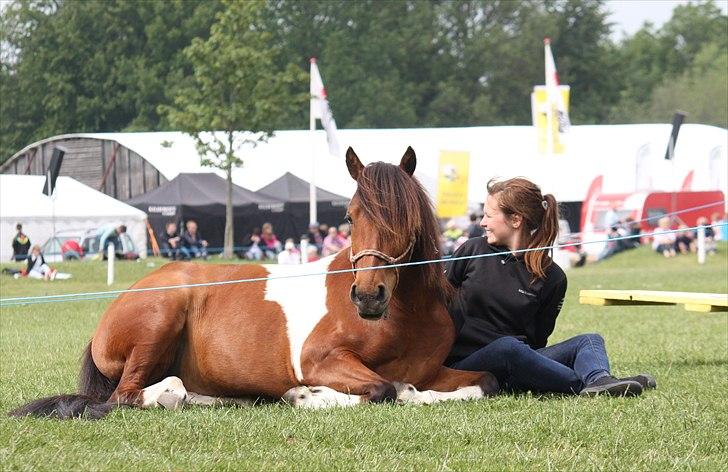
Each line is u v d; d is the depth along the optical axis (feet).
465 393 22.26
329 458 16.57
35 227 109.29
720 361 31.53
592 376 22.77
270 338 22.49
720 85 271.08
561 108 94.32
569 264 95.81
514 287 23.49
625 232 106.22
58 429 19.11
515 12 272.31
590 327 45.55
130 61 236.02
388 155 145.79
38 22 247.70
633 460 16.49
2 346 39.24
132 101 238.48
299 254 89.51
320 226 110.93
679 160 147.33
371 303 20.15
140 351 22.67
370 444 17.70
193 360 23.36
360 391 21.25
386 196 20.74
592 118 265.54
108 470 15.70
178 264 24.04
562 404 21.30
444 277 22.34
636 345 37.01
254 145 124.77
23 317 54.24
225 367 22.79
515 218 23.35
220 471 15.81
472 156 146.30
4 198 109.91
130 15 243.81
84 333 45.01
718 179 145.38
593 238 114.21
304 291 22.80
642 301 29.86
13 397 24.89
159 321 22.76
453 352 24.04
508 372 23.03
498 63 263.08
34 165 159.94
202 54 121.70
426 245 21.45
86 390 23.50
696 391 24.07
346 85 244.01
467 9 273.13
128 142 150.10
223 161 120.98
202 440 18.11
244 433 18.56
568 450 17.16
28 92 245.04
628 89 286.66
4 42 252.01
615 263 102.78
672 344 37.24
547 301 23.84
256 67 121.90
